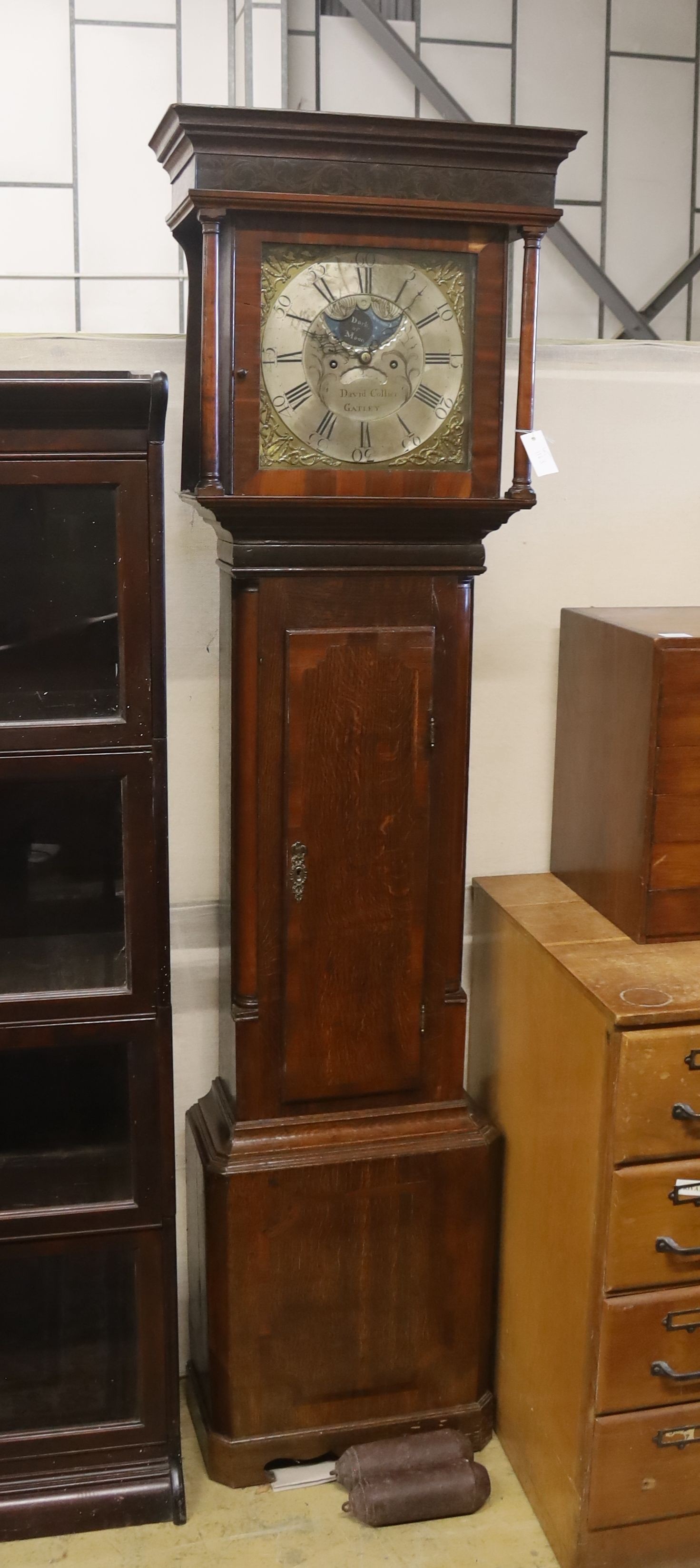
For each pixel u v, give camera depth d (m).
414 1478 1.71
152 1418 1.69
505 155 1.40
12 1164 1.68
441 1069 1.76
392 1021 1.71
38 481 1.37
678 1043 1.42
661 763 1.55
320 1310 1.74
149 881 1.51
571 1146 1.56
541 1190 1.67
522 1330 1.77
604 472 1.88
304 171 1.36
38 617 1.47
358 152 1.37
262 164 1.35
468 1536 1.69
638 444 1.88
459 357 1.48
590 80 2.98
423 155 1.39
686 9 2.99
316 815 1.62
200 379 1.49
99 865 1.63
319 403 1.45
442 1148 1.72
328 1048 1.70
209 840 1.87
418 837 1.65
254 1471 1.77
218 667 1.80
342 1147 1.70
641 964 1.55
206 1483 1.79
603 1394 1.52
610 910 1.72
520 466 1.53
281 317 1.42
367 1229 1.72
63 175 2.60
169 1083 1.57
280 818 1.61
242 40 2.52
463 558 1.58
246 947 1.64
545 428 1.85
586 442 1.87
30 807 1.59
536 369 1.82
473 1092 1.97
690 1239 1.49
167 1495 1.70
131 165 2.62
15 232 2.62
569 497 1.88
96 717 1.46
